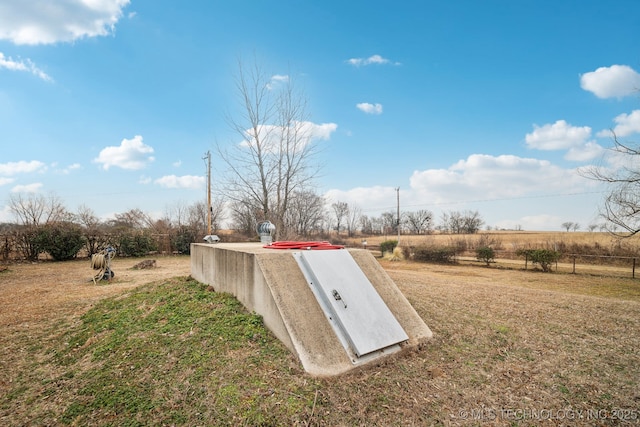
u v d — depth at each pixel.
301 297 3.80
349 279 4.24
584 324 5.11
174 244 20.61
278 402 2.70
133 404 2.82
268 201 12.36
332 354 3.32
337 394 2.88
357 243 35.69
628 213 12.37
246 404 2.68
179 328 4.11
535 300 6.69
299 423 2.50
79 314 5.79
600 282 11.91
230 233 25.89
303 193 15.23
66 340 4.57
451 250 19.75
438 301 6.23
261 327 3.81
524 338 4.45
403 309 4.43
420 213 50.47
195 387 2.94
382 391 3.00
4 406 3.00
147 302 5.40
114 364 3.54
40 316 5.78
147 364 3.42
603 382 3.31
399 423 2.59
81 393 3.10
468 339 4.32
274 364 3.19
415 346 3.90
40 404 3.01
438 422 2.63
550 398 3.01
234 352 3.42
